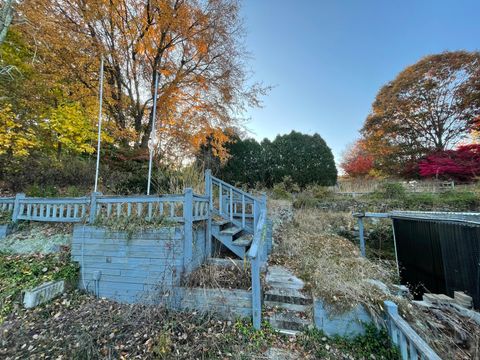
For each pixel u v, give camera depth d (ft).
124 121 27.43
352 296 8.63
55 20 20.99
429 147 47.32
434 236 13.91
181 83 27.37
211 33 26.30
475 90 42.34
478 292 10.67
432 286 13.93
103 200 12.10
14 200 15.11
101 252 11.47
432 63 45.32
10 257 12.40
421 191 32.07
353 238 24.70
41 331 8.54
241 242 13.23
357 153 68.18
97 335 8.19
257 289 8.73
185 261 10.53
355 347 7.90
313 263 12.73
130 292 10.79
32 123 21.42
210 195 14.08
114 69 25.80
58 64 21.91
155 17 24.13
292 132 40.06
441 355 7.25
